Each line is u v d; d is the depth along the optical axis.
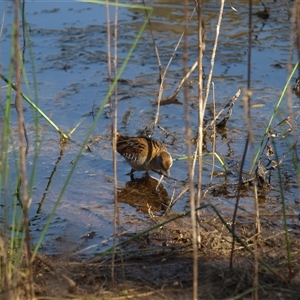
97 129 13.11
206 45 16.78
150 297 7.20
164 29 17.86
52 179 11.25
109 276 7.70
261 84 14.62
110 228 9.49
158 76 15.30
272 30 17.64
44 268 7.82
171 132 12.94
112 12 19.28
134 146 11.54
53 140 12.68
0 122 9.95
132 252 8.17
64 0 20.30
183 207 10.12
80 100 14.20
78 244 8.95
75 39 17.33
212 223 9.19
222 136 12.64
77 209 10.18
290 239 8.63
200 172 8.19
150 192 10.85
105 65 15.85
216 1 19.62
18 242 7.66
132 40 17.25
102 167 11.81
